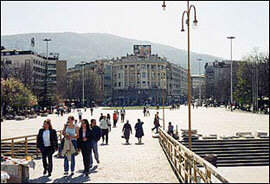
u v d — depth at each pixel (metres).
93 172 15.79
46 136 14.83
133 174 15.26
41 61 153.75
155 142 29.59
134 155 21.59
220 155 29.39
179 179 13.91
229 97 128.50
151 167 17.09
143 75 168.25
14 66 117.94
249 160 28.77
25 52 139.25
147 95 167.25
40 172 15.77
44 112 83.25
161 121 57.50
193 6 21.97
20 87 78.50
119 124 52.12
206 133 37.84
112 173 15.52
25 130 42.12
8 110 85.12
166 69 175.62
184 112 94.62
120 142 29.64
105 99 175.00
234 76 126.00
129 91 168.88
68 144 15.09
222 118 66.56
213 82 184.62
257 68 95.44
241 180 21.86
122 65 172.50
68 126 15.31
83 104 128.75
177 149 15.48
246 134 33.69
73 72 178.00
